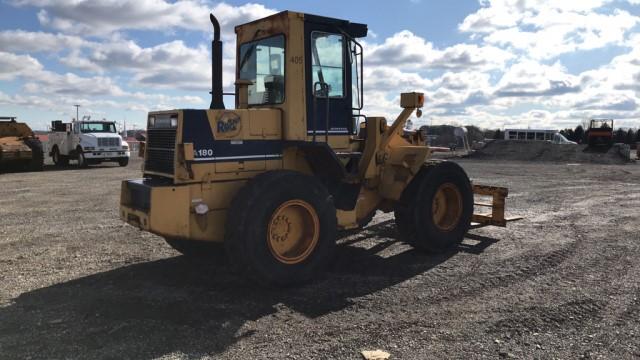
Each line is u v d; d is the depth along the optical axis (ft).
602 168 75.15
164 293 16.88
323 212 18.02
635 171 68.64
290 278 17.15
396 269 19.70
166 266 20.15
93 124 75.51
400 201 22.09
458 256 21.67
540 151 104.78
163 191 16.52
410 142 24.41
